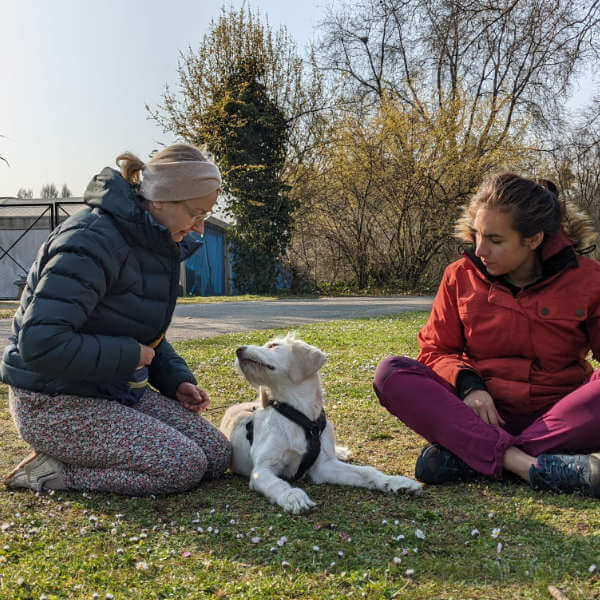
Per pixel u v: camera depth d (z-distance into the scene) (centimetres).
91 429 290
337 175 2336
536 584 195
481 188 314
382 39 2461
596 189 2089
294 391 316
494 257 301
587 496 272
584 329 317
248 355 310
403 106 2288
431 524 251
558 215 305
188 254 313
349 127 2309
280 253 2411
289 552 226
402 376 317
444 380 329
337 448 359
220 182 295
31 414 292
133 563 219
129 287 285
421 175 2255
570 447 285
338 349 793
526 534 236
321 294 2377
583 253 322
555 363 319
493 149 2217
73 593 197
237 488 309
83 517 264
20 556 224
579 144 1841
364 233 2422
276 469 313
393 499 286
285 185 2334
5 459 347
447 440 303
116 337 279
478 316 329
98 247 268
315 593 196
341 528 250
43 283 262
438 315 350
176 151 288
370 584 198
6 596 193
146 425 295
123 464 290
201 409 349
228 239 2372
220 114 2203
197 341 853
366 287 2438
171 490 293
